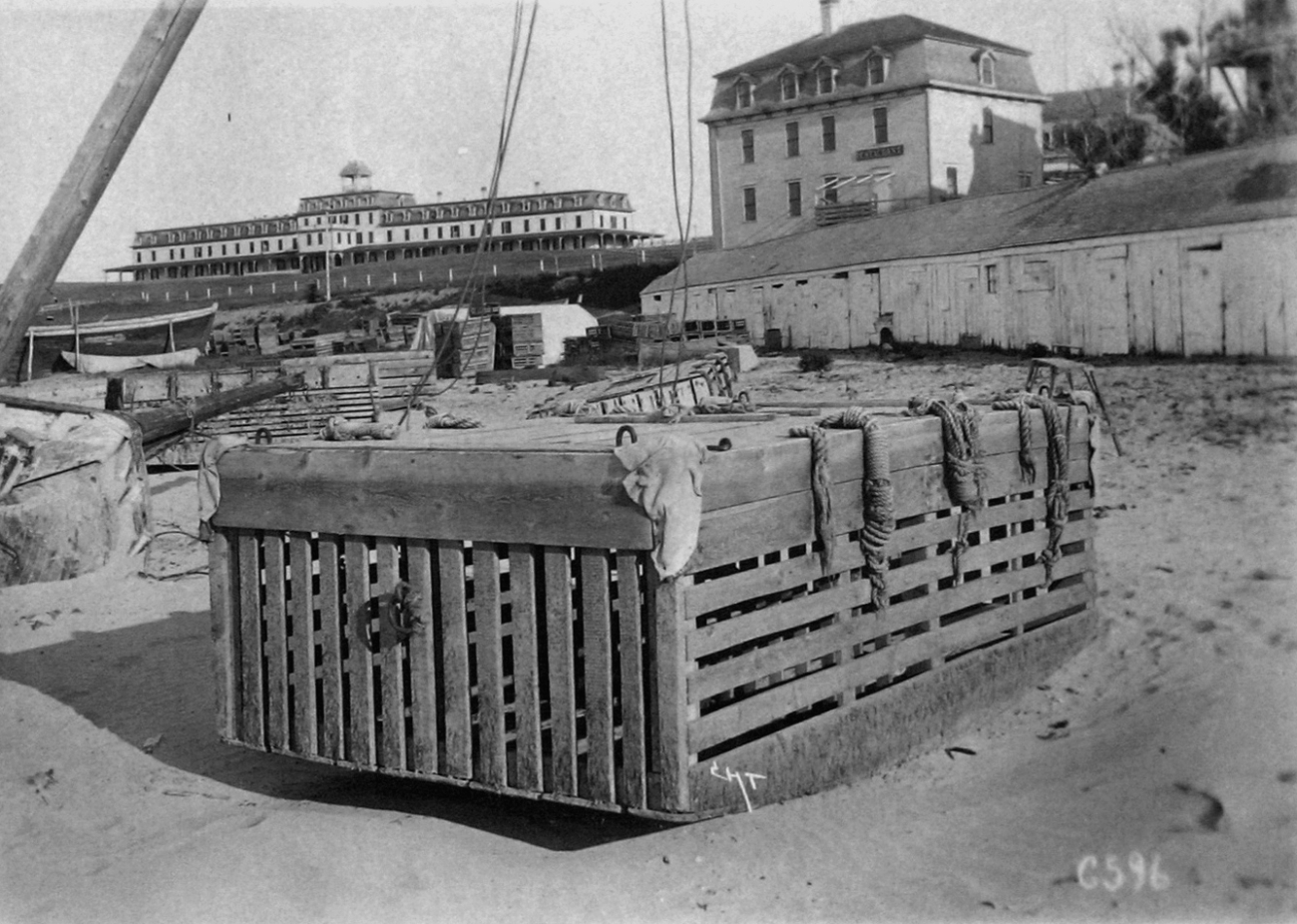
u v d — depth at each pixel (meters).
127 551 13.05
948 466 6.68
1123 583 9.10
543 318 41.03
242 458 6.20
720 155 50.12
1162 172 27.81
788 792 5.74
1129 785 5.72
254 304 70.38
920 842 5.37
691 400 13.60
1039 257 28.16
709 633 5.23
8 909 4.97
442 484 5.56
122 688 8.62
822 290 36.41
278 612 6.18
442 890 5.03
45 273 7.10
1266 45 27.56
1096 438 8.05
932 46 44.56
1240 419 16.28
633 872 5.19
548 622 5.34
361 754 5.92
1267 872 4.80
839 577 6.04
